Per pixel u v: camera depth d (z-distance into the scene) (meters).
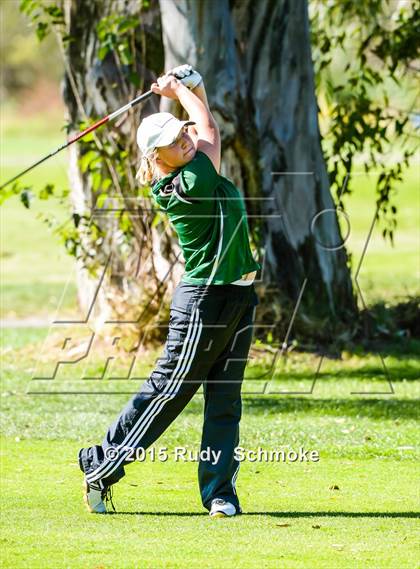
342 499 21.89
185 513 20.77
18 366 38.53
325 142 49.19
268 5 39.66
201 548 18.09
